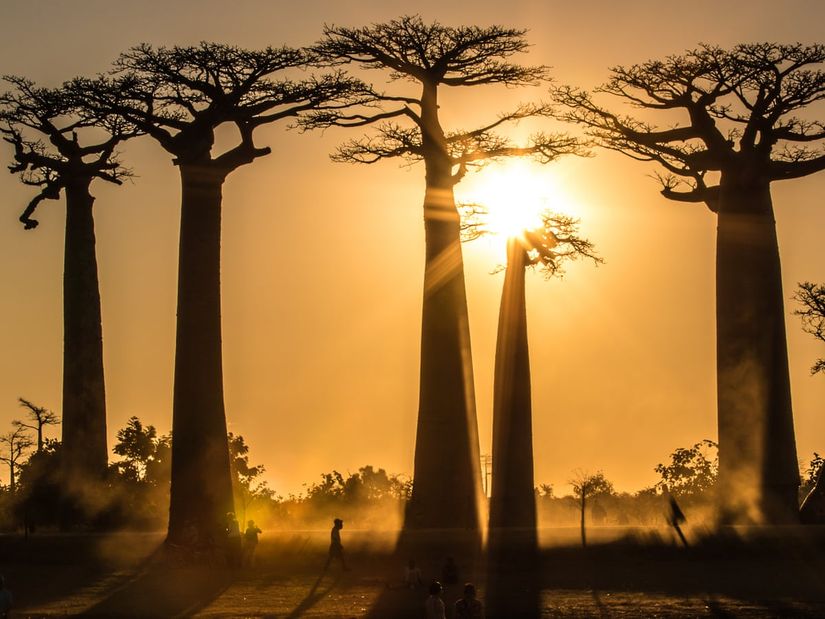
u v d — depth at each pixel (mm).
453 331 42625
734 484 41844
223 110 38844
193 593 31688
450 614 28422
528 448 43031
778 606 28984
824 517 41438
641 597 30266
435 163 43125
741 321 42250
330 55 43156
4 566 36469
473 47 43188
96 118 41938
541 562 35500
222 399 38281
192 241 38375
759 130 42188
